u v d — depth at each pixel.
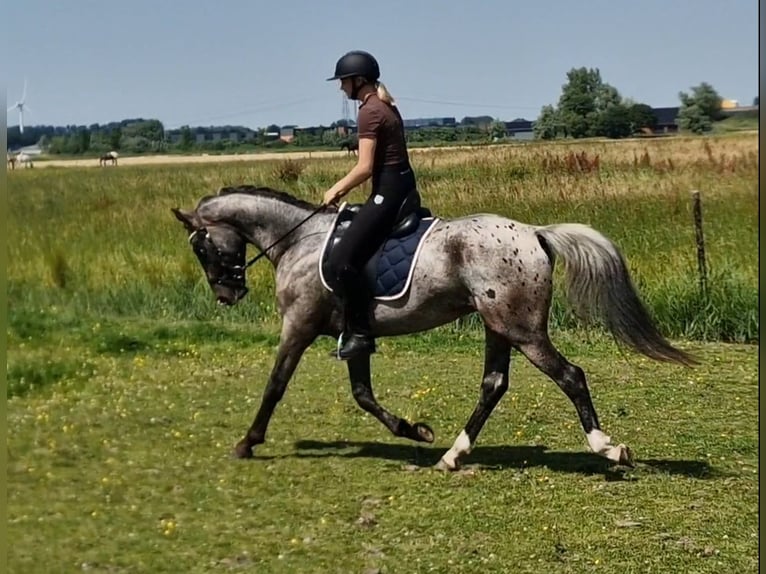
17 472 6.89
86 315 12.98
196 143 60.50
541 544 5.63
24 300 12.98
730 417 8.58
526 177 21.88
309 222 7.10
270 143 59.50
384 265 6.71
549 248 6.64
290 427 8.20
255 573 5.20
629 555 5.48
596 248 6.55
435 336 12.15
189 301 13.44
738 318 12.01
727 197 18.67
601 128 55.94
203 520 5.99
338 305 6.95
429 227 6.77
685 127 59.16
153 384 9.73
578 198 17.88
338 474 6.92
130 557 5.40
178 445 7.60
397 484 6.70
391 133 6.68
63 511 6.13
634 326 6.57
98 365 10.45
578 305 6.62
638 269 13.18
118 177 30.62
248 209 7.17
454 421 8.49
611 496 6.46
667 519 6.03
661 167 25.88
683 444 7.75
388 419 7.43
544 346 6.59
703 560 5.41
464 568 5.29
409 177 6.77
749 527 5.89
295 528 5.87
